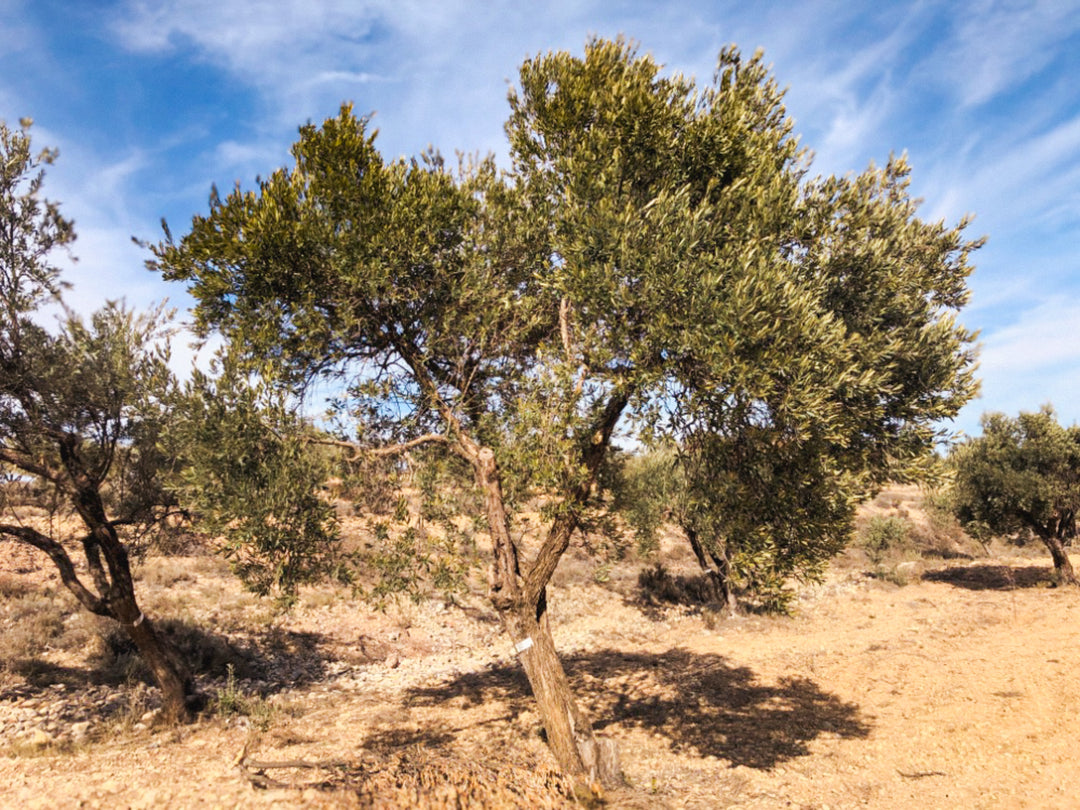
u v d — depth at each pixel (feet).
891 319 27.40
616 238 22.66
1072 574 69.05
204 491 24.18
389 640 55.06
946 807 23.68
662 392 23.91
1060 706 32.68
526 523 30.40
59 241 32.53
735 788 26.61
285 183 25.73
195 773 24.48
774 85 28.04
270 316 25.14
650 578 78.33
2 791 22.43
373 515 28.78
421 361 28.17
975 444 74.59
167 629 45.16
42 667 38.06
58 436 31.58
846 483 23.52
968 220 28.71
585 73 28.27
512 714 36.96
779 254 23.53
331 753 29.30
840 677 43.04
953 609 61.93
